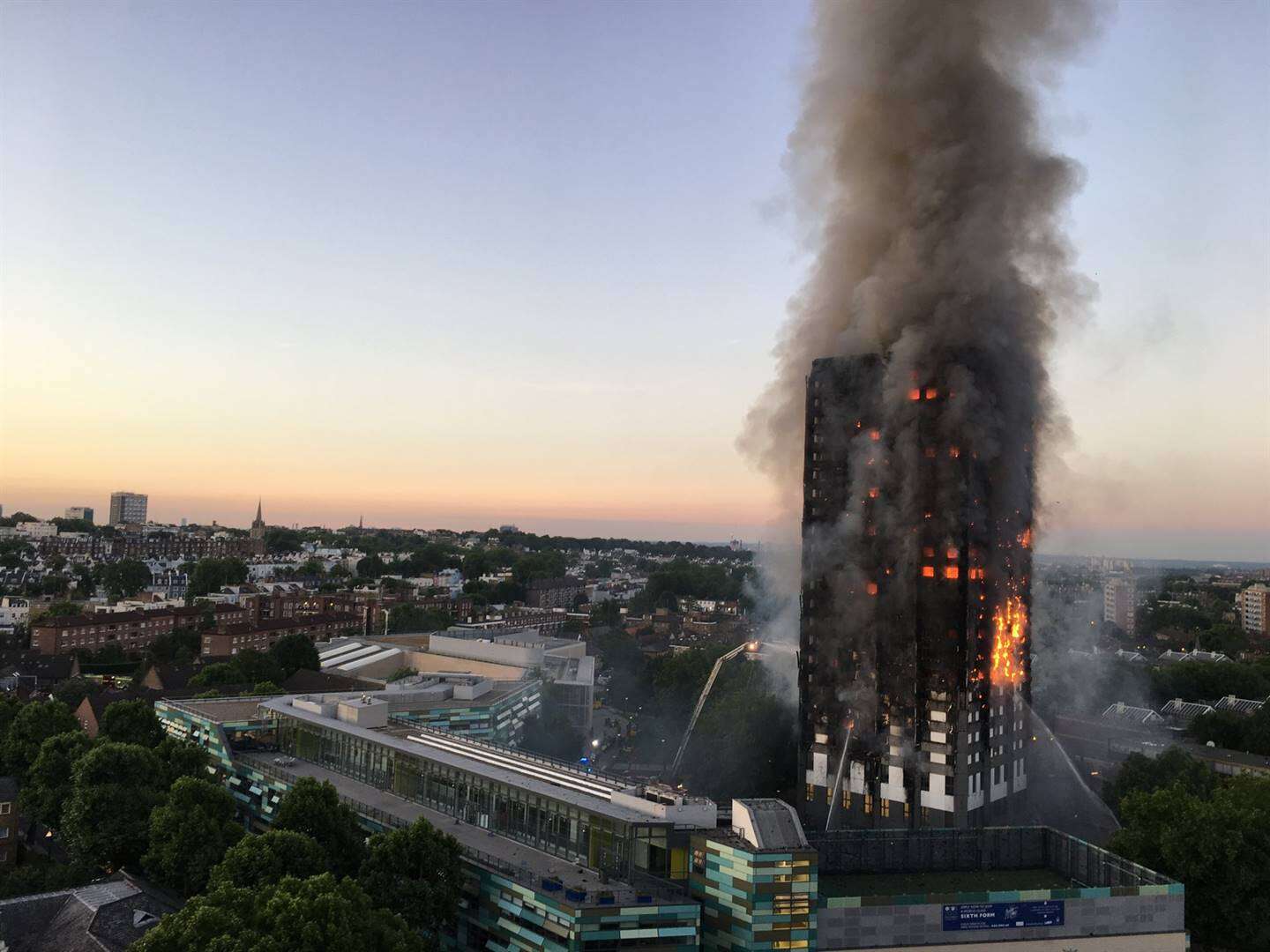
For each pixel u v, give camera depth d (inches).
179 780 4020.7
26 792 4613.7
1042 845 4579.2
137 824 4099.4
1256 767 6456.7
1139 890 3836.1
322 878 2910.9
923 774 5339.6
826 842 4384.8
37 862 4503.0
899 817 5428.2
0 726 5787.4
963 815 5196.9
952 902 3668.8
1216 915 4124.0
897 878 4323.3
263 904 2837.1
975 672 5378.9
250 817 4731.8
